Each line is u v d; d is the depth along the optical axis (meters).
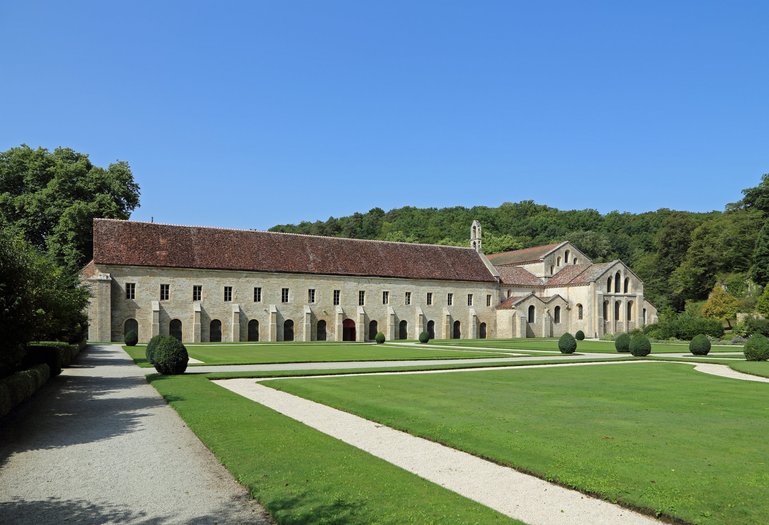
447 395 21.16
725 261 99.19
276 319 69.25
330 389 22.81
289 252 72.75
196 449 13.29
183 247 66.38
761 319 71.12
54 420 16.72
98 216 67.50
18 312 17.17
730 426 15.30
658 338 72.81
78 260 64.69
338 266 74.50
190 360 37.28
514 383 24.98
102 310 59.84
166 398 20.28
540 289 93.31
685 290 103.25
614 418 16.48
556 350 50.56
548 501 9.70
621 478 10.62
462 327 83.38
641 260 124.06
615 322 88.06
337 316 73.12
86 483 10.75
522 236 149.50
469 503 9.38
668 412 17.52
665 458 12.02
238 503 9.64
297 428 15.09
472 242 91.88
